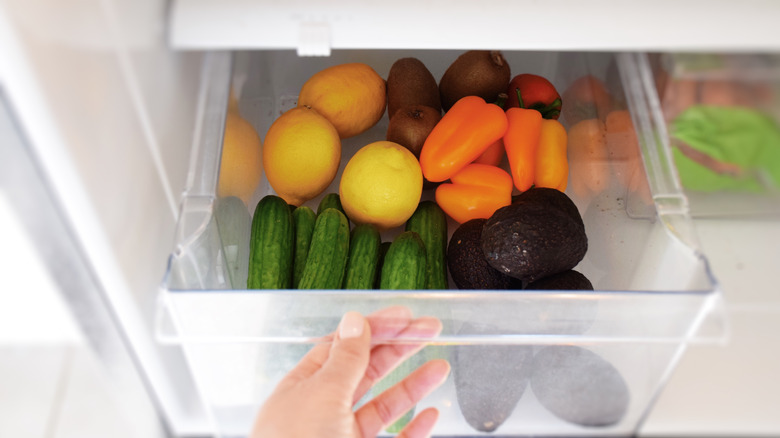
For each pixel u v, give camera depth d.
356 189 0.69
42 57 0.43
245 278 0.74
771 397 0.82
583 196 0.78
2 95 0.43
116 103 0.54
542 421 0.81
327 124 0.74
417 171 0.70
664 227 0.67
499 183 0.72
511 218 0.63
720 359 0.79
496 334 0.64
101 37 0.51
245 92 0.78
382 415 0.70
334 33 0.58
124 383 0.72
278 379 0.72
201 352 0.67
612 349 0.68
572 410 0.78
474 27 0.59
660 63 0.70
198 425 0.83
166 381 0.75
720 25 0.58
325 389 0.59
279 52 0.83
